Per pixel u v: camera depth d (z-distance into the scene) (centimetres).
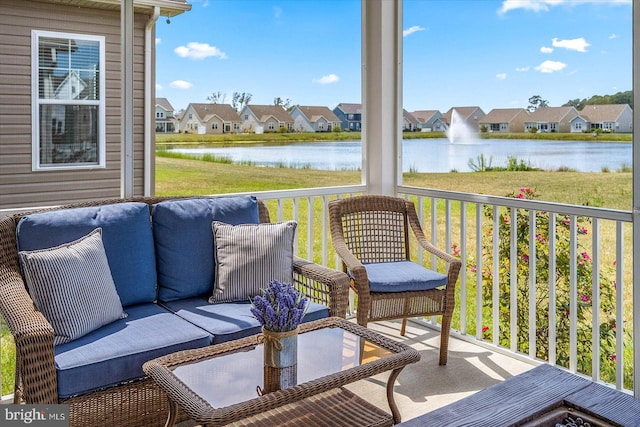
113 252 268
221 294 282
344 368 194
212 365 196
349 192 402
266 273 286
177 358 198
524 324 402
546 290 392
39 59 484
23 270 227
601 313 395
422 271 325
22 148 484
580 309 381
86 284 233
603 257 431
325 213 392
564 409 163
